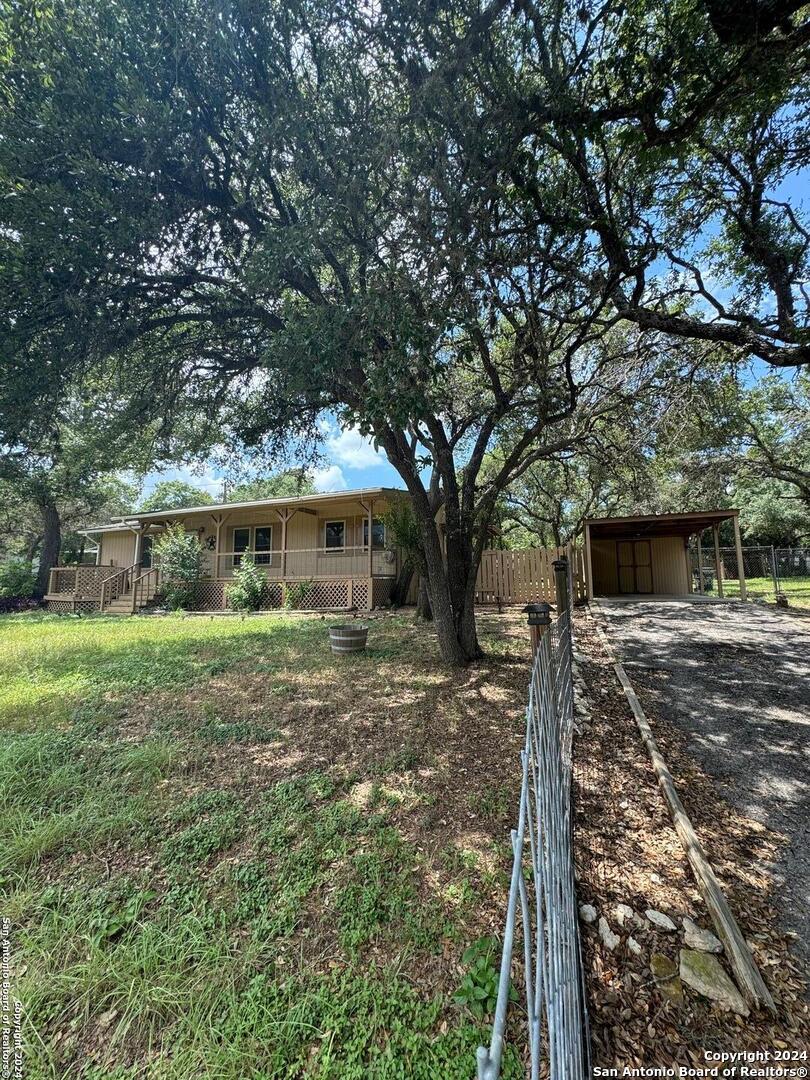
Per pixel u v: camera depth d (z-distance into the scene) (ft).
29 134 9.74
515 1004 5.62
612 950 6.23
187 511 51.26
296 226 11.27
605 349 21.16
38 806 9.85
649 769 10.89
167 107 9.98
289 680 18.07
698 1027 5.26
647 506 58.80
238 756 11.89
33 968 6.30
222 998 5.83
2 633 31.48
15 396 12.37
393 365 10.38
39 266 10.69
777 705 14.64
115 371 17.46
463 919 6.87
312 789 10.27
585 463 37.52
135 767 11.25
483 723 13.39
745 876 7.46
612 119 10.32
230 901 7.36
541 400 16.69
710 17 8.50
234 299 15.34
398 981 5.99
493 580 39.09
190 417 21.39
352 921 6.91
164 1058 5.23
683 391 21.54
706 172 15.25
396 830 8.84
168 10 9.67
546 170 13.04
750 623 28.60
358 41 10.21
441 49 9.73
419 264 11.84
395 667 19.56
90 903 7.37
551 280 14.69
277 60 10.83
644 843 8.32
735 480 53.26
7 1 9.01
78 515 73.31
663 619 30.89
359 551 48.08
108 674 19.20
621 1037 5.18
